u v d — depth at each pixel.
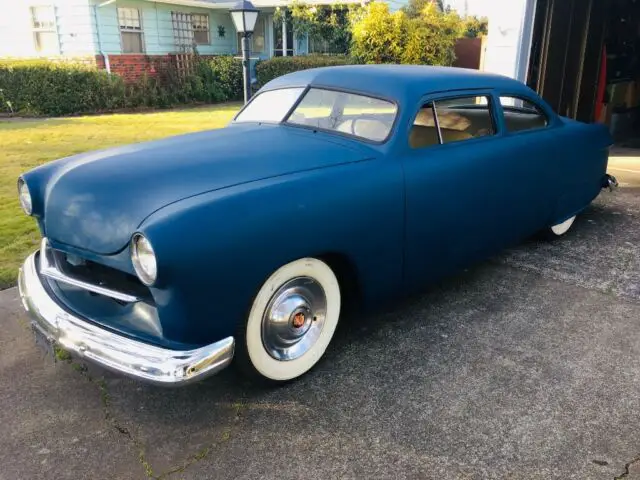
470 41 14.34
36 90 14.43
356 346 3.30
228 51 21.53
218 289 2.38
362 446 2.48
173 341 2.41
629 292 4.03
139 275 2.30
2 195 6.22
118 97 15.39
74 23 15.98
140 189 2.55
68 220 2.63
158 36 18.17
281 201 2.55
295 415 2.69
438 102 3.48
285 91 3.90
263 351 2.73
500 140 3.83
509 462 2.38
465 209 3.53
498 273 4.38
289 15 20.80
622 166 7.88
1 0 16.78
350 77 3.65
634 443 2.49
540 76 8.09
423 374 3.02
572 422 2.63
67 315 2.57
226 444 2.49
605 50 9.16
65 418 2.67
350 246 2.87
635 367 3.09
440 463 2.37
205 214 2.33
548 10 7.76
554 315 3.69
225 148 3.08
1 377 2.99
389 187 3.01
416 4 18.58
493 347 3.29
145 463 2.38
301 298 2.83
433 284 4.07
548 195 4.39
